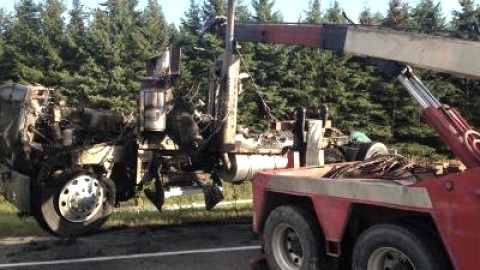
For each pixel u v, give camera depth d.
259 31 10.48
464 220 5.31
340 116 44.03
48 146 10.34
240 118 39.22
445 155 41.81
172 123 11.13
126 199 11.34
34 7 53.44
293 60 45.94
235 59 11.26
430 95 6.86
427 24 49.12
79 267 8.11
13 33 50.34
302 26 9.20
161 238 9.91
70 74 47.75
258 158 11.78
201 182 11.62
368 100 44.22
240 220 11.50
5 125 10.41
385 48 6.96
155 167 11.05
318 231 6.90
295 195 7.14
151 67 11.86
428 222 5.80
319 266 6.86
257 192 7.78
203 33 11.91
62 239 9.87
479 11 44.56
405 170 7.28
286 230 7.34
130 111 12.06
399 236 5.79
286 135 12.61
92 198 10.27
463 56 6.19
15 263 8.33
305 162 10.08
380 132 42.81
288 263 7.30
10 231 10.34
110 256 8.70
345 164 8.27
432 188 5.55
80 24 51.78
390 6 49.59
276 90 44.97
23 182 9.89
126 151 11.01
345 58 43.94
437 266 5.58
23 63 48.09
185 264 8.22
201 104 11.68
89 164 10.52
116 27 50.72
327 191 6.65
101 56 47.28
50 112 10.52
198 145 11.23
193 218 11.59
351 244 6.65
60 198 10.02
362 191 6.22
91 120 10.93
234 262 8.30
